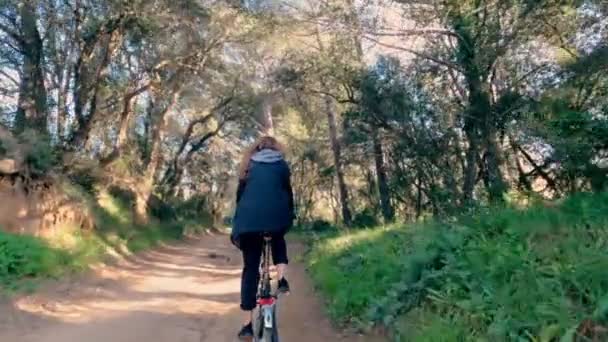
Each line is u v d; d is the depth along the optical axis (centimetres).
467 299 529
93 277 1130
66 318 741
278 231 516
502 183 1374
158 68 2358
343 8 1666
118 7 1725
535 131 1280
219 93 3141
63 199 1524
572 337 389
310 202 4603
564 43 1402
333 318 707
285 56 2277
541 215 723
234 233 520
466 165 1700
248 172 536
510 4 1276
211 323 730
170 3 1808
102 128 2667
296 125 3653
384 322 598
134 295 980
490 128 1438
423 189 1981
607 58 1234
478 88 1439
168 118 3134
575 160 1152
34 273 988
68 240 1401
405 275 659
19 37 1816
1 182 1313
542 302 449
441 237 731
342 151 2597
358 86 1870
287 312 774
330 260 1128
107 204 2156
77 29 1844
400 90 1761
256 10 2072
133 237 2064
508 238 648
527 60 1473
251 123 3750
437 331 490
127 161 2633
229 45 2483
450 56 1545
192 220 4206
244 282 520
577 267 476
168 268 1511
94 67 2050
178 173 3891
